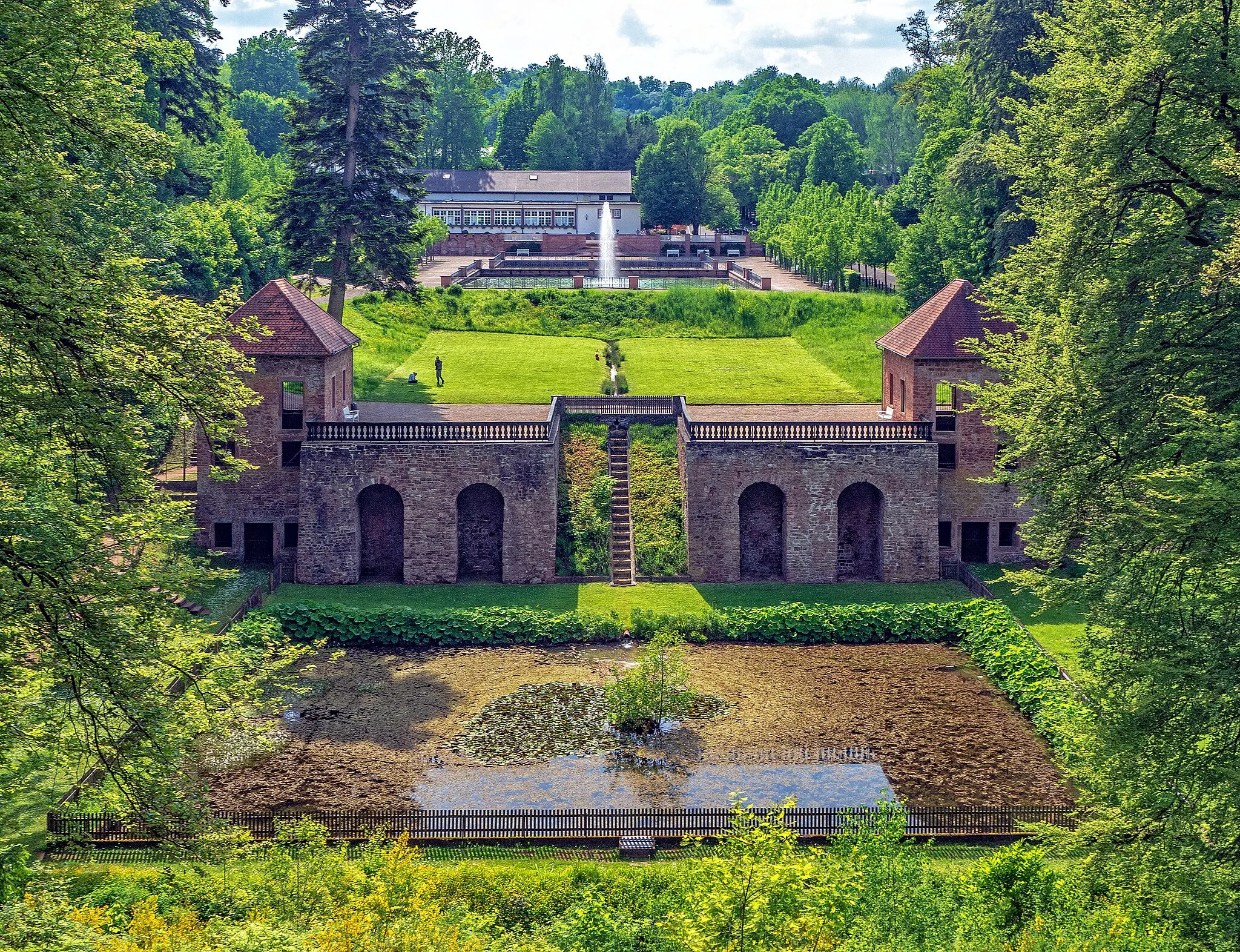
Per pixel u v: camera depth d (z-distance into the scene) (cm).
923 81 10800
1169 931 2547
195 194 8031
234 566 5544
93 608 2283
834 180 15888
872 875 2744
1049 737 3984
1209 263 3020
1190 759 2567
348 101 7281
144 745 2288
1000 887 2775
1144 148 3059
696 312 9106
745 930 2119
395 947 2258
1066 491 3094
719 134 19800
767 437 5469
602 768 3806
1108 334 3095
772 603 5212
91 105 2447
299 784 3675
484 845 3334
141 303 2433
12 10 2208
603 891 2912
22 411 2284
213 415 2531
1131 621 2736
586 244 14875
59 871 2820
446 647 4822
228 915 2495
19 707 2244
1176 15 3033
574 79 19038
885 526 5503
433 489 5434
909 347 5628
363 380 7069
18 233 2164
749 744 3978
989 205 8425
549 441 5419
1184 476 2502
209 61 8231
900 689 4431
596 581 5459
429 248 13262
